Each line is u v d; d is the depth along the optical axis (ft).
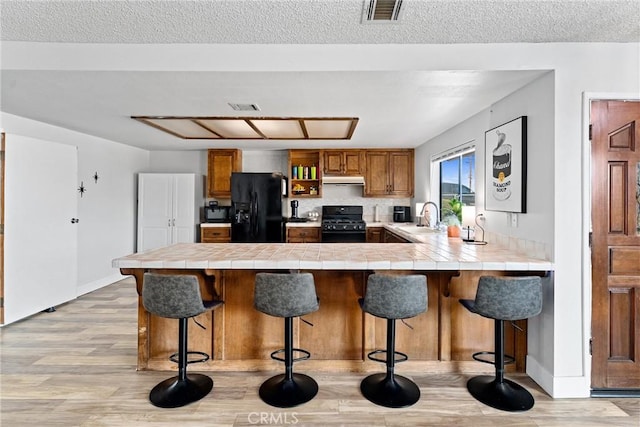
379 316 7.14
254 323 8.59
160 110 10.94
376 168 18.69
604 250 7.50
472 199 12.81
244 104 10.19
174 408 6.98
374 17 6.49
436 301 8.54
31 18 6.53
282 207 19.40
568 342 7.44
